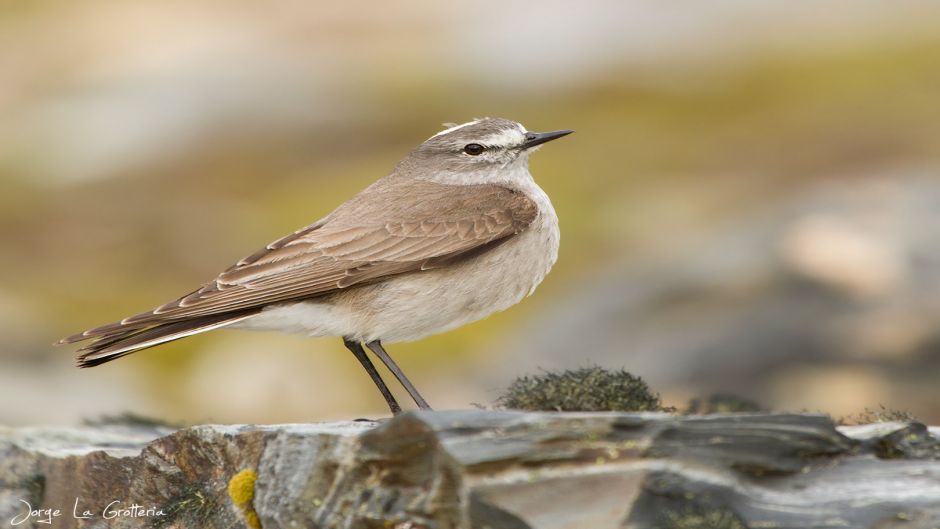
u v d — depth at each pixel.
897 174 31.47
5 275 31.17
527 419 8.26
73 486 10.83
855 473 8.45
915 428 8.89
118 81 46.00
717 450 8.32
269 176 39.50
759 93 43.59
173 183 39.06
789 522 8.04
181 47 49.41
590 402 10.24
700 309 22.06
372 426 9.59
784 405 19.31
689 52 48.19
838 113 40.12
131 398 22.73
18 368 23.47
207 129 42.44
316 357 24.84
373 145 41.84
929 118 38.62
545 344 22.92
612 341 22.19
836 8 51.91
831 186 31.09
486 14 52.72
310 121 43.16
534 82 46.47
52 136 42.03
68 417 20.83
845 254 22.06
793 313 20.88
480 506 8.06
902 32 48.53
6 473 11.28
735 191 33.31
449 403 22.02
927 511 8.02
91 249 33.62
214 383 23.86
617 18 50.28
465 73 47.25
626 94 44.69
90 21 53.09
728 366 20.44
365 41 50.75
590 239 30.88
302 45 50.28
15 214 36.50
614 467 8.19
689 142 39.41
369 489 8.65
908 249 21.97
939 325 20.00
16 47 50.03
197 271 31.88
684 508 8.10
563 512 8.05
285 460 9.26
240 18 53.59
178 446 10.07
